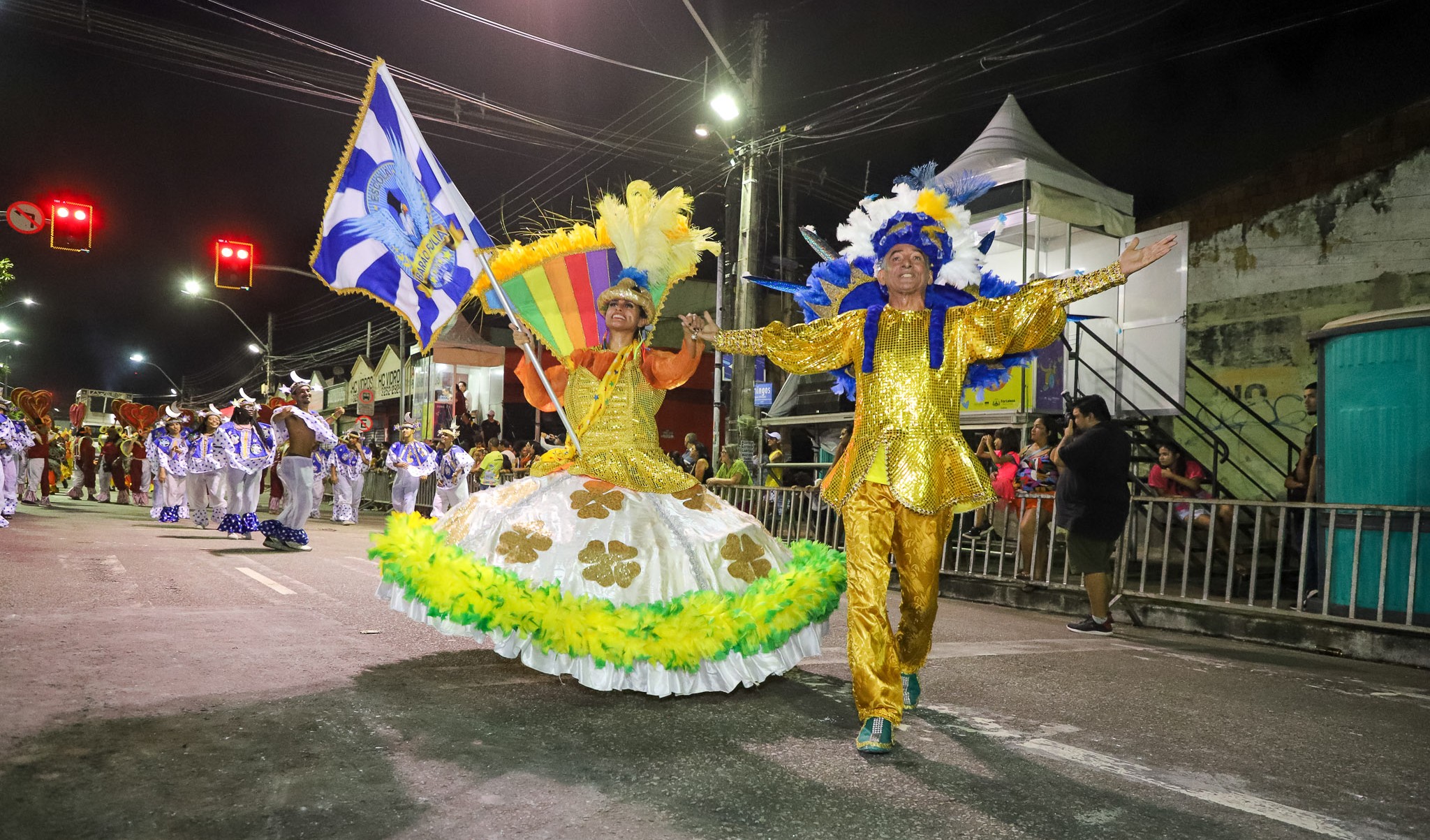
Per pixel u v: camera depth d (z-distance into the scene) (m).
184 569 7.61
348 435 16.03
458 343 24.78
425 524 3.98
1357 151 11.62
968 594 8.73
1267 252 12.44
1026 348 3.64
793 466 12.99
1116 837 2.58
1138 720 3.96
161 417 14.80
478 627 3.65
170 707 3.39
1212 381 12.10
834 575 4.12
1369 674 5.43
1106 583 6.66
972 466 3.61
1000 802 2.82
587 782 2.83
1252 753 3.51
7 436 11.59
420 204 5.00
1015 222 11.55
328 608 5.86
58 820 2.35
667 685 3.80
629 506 4.12
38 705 3.31
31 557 8.01
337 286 5.07
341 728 3.25
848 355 3.90
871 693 3.32
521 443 23.56
